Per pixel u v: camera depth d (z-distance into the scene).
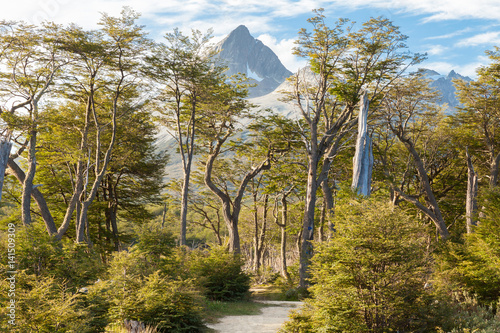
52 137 27.83
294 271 37.78
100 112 31.73
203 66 28.45
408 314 9.38
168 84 29.28
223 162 41.72
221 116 31.70
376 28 28.62
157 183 40.31
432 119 35.50
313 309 10.43
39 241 13.56
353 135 32.19
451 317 9.28
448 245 14.28
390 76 30.84
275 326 14.55
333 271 9.88
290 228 38.94
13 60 24.02
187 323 12.83
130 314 11.87
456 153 37.56
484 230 14.61
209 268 22.12
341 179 35.97
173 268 16.31
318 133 34.84
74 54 24.86
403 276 9.26
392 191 35.06
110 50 25.30
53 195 35.22
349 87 29.80
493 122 34.72
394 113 34.16
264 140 34.84
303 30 29.00
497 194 15.38
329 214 11.93
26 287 10.52
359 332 9.02
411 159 37.41
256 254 44.69
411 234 9.90
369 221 9.59
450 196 38.84
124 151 33.88
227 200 35.62
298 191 40.91
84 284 13.19
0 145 12.37
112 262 13.45
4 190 32.84
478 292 12.50
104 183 37.78
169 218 45.72
